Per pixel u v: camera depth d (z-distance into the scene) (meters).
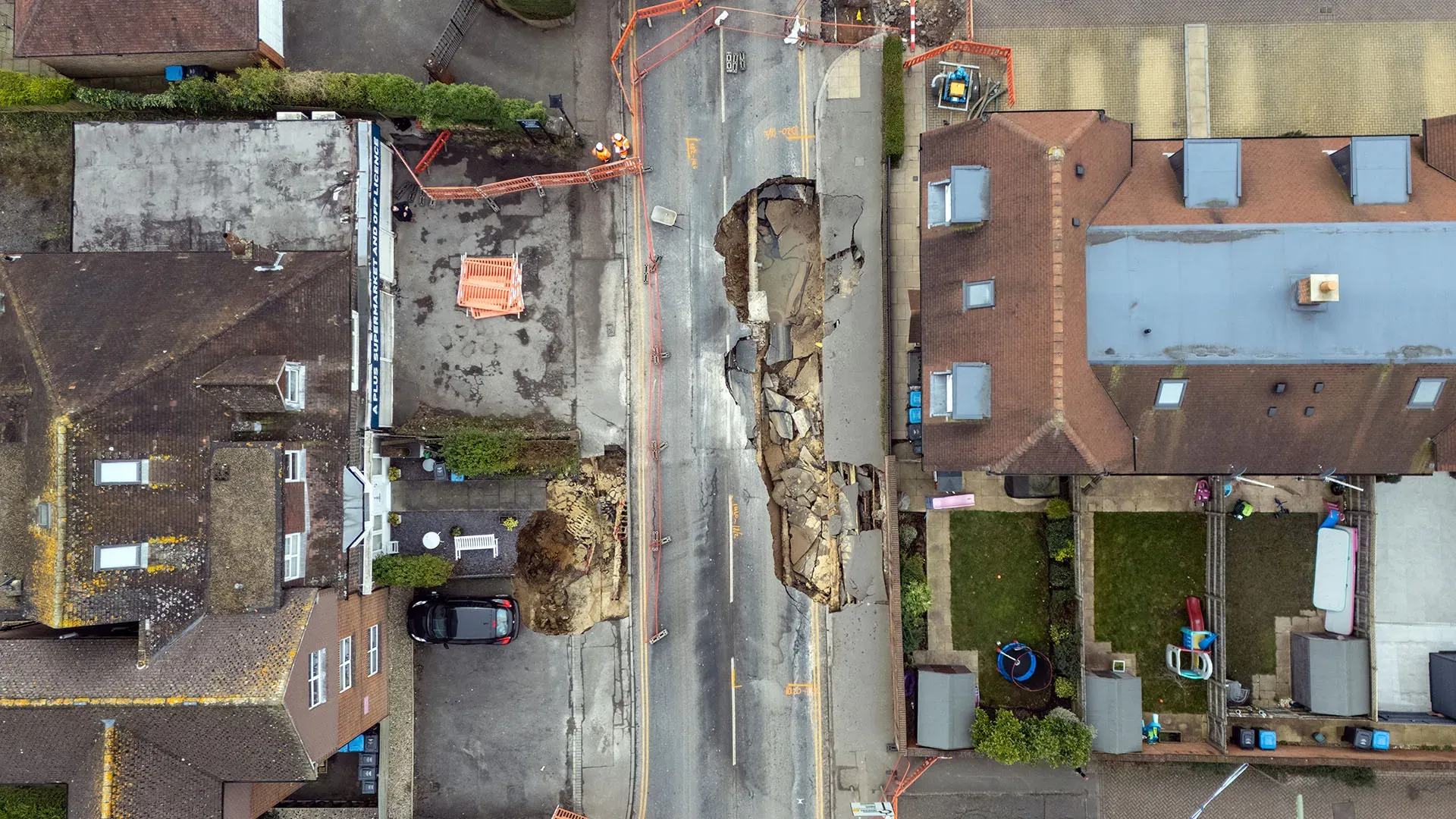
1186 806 27.75
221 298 23.56
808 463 29.11
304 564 23.47
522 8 27.02
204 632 21.97
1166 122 28.30
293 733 21.20
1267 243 22.09
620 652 28.55
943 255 24.09
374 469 26.70
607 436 28.62
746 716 28.42
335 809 27.39
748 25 28.53
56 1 25.09
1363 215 22.23
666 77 28.58
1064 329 21.78
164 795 22.03
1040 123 22.81
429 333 28.64
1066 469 22.77
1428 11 27.84
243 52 25.83
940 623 28.30
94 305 23.12
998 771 28.16
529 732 28.47
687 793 28.42
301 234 25.88
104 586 21.44
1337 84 28.02
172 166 26.17
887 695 28.31
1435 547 27.45
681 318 28.69
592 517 28.62
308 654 21.98
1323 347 21.86
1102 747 26.58
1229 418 23.14
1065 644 27.22
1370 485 26.30
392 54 28.55
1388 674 27.58
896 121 27.42
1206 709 27.62
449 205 28.58
